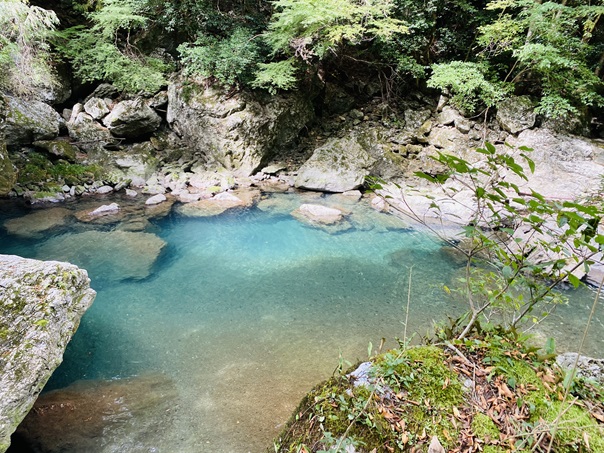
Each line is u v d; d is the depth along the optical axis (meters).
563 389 1.84
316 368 3.71
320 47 9.97
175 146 10.78
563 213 1.44
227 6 11.21
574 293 5.34
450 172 1.70
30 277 2.88
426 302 5.14
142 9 10.09
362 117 12.14
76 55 9.85
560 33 9.51
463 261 6.43
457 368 1.96
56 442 2.70
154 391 3.33
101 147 9.77
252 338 4.23
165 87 10.92
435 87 11.21
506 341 2.16
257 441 2.78
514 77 10.48
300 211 8.49
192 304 4.93
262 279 5.71
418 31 11.09
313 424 1.77
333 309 4.92
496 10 10.88
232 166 10.33
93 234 6.74
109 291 5.12
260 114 10.43
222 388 3.38
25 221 7.00
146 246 6.45
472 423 1.69
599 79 9.65
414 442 1.63
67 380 3.47
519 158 9.19
